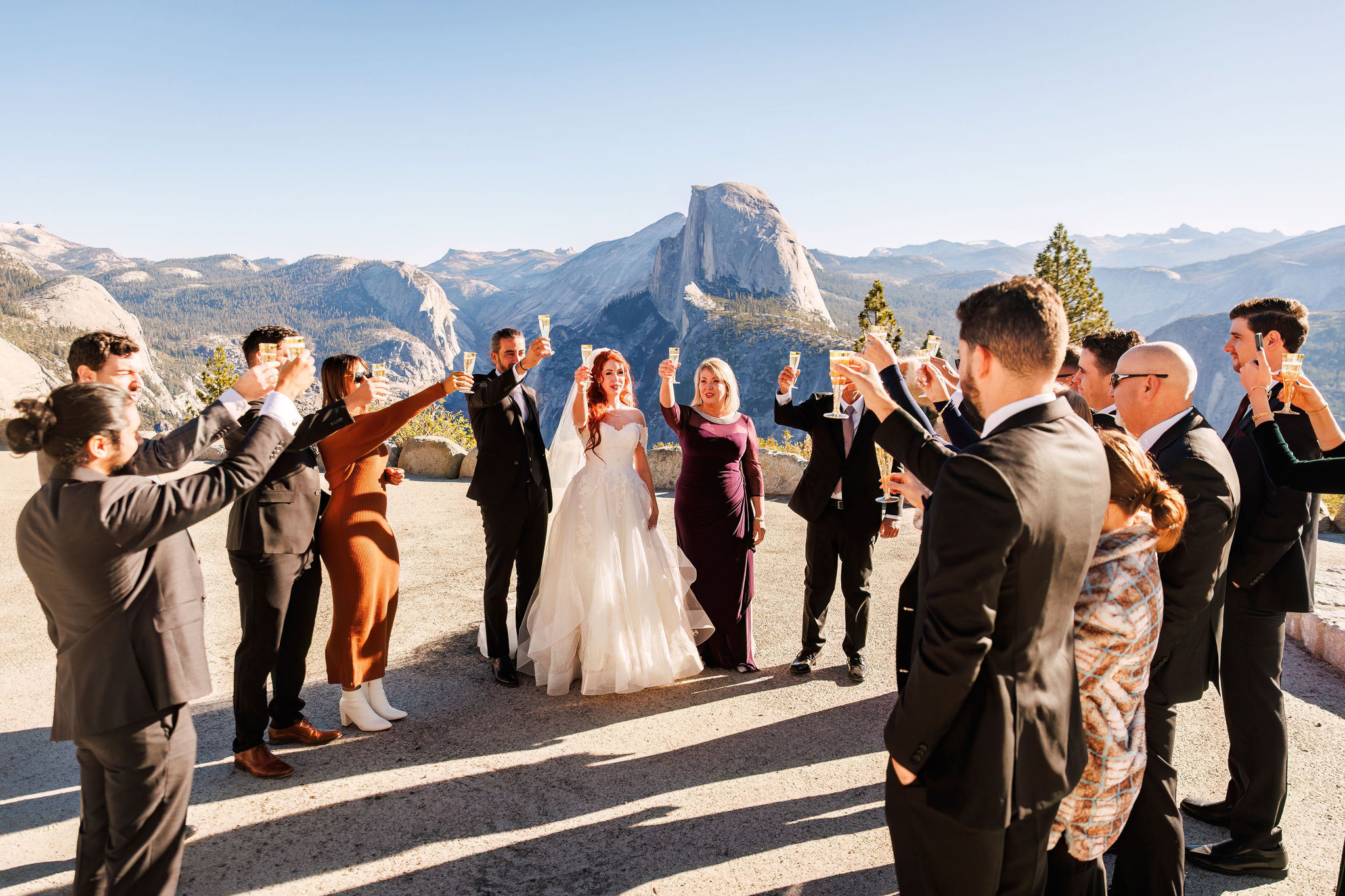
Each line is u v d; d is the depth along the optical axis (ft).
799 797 10.35
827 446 13.92
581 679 14.29
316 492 10.91
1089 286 134.92
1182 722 12.85
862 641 14.25
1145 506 6.47
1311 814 10.13
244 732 10.61
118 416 6.87
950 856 5.68
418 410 11.78
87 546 6.57
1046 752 5.55
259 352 8.95
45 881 8.41
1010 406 5.84
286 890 8.28
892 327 86.07
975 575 5.18
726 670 14.79
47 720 12.30
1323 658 15.69
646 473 14.52
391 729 12.17
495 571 13.94
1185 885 8.67
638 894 8.36
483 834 9.39
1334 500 31.19
